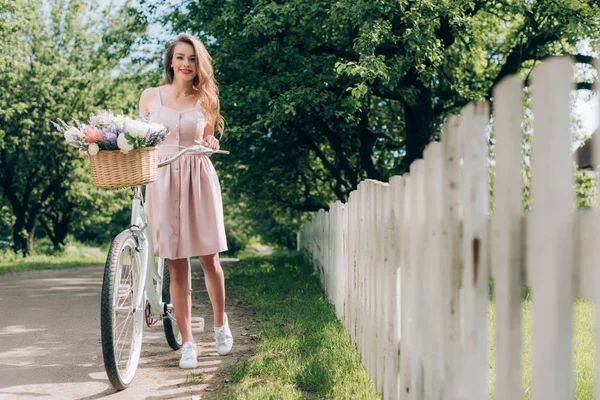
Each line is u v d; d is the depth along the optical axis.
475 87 14.85
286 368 3.71
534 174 1.47
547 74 1.40
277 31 11.66
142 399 3.36
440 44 11.10
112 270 3.39
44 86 22.44
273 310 6.18
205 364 4.08
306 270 11.02
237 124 12.09
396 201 2.96
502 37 16.03
